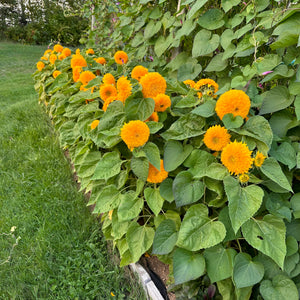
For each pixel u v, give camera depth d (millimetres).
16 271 1837
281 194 1320
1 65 10195
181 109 1596
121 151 1695
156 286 1645
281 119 1359
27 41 15797
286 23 1282
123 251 1602
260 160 1162
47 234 2074
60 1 17500
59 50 4129
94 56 3467
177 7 2262
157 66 2742
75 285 1712
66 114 2490
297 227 1279
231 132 1280
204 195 1367
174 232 1409
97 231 2123
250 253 1432
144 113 1473
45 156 3230
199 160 1325
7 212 2375
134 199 1538
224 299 1297
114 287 1695
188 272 1233
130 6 3148
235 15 1686
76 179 2943
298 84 1245
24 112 4797
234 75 1737
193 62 2109
